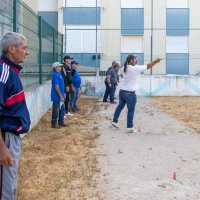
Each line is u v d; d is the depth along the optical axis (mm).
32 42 12609
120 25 28203
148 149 9211
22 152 8797
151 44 26266
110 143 9836
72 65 15898
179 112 16250
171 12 28703
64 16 27781
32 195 6156
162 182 6820
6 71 4043
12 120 4152
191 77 24875
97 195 6160
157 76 24812
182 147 9445
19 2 10516
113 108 17609
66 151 8953
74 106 16141
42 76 14773
